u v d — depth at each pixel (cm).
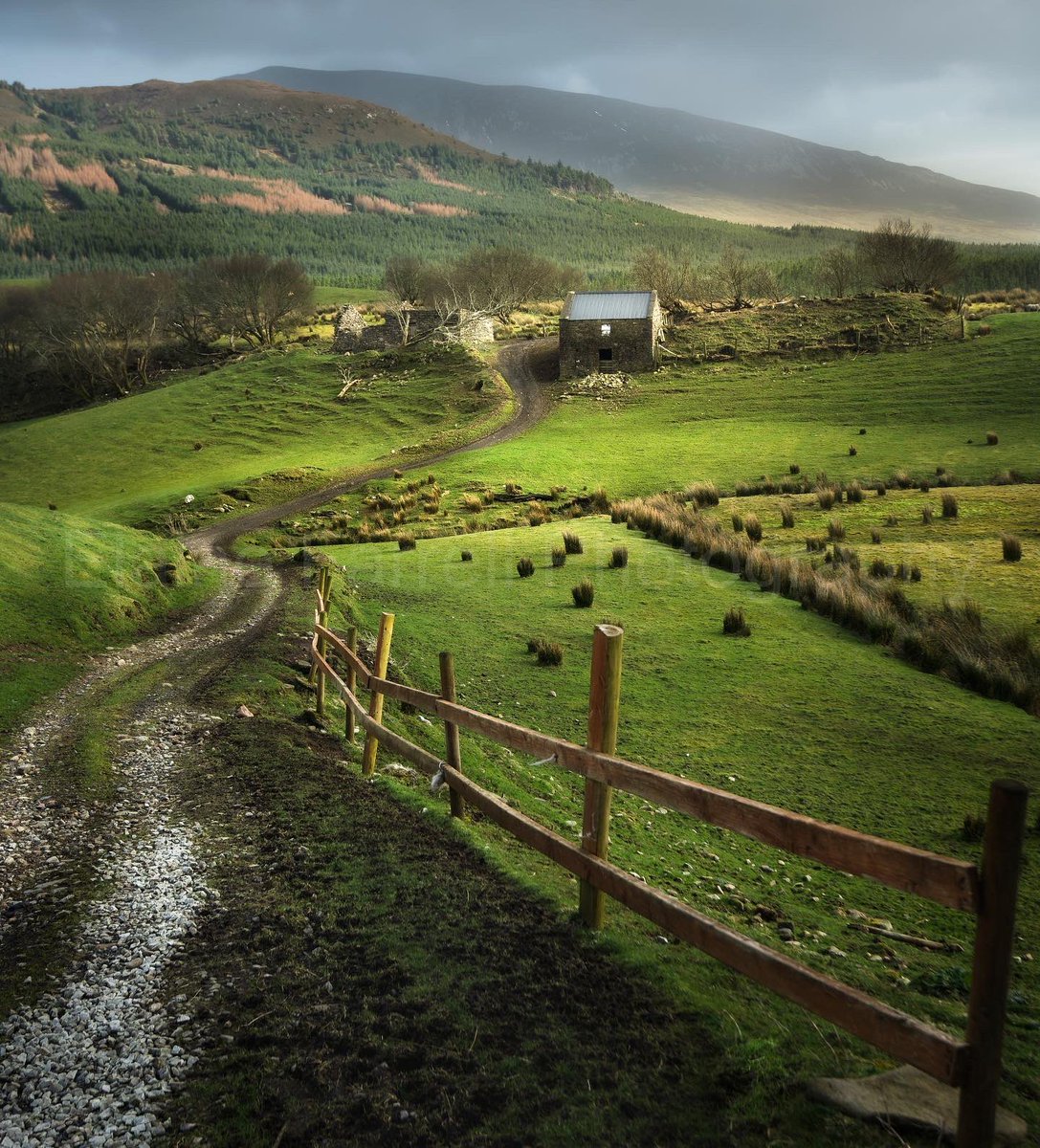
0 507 2317
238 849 691
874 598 1981
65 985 498
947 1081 268
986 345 7650
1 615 1608
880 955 643
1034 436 5234
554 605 2114
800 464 5206
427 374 9344
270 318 13512
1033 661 1555
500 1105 359
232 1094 386
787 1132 322
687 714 1353
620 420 7281
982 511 3044
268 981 478
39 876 671
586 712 1365
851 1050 379
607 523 3491
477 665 1628
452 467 5862
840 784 1091
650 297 8800
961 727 1295
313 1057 404
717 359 8606
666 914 395
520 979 448
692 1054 378
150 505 5994
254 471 6925
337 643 1119
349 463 6844
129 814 805
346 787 834
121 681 1373
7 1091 405
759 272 13062
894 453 5219
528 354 9894
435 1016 425
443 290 13675
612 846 857
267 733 1064
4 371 14088
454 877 584
